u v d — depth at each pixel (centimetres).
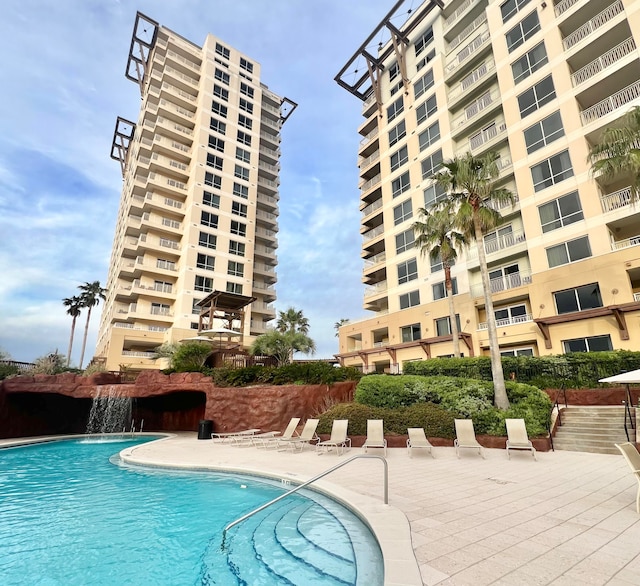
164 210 4322
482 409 1240
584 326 1784
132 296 4175
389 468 897
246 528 580
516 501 606
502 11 2553
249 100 5238
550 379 1573
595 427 1162
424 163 2964
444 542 432
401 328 2836
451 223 1720
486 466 905
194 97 4922
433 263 2705
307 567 431
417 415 1266
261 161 5722
